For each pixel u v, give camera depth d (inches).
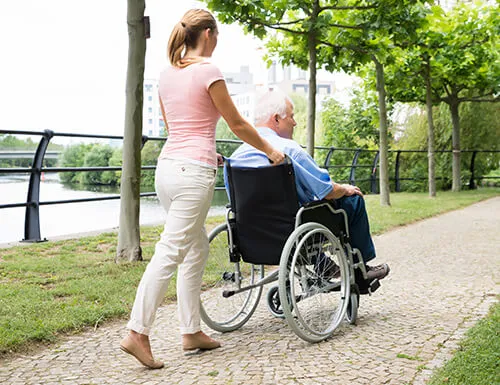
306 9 292.5
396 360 105.4
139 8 195.3
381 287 171.5
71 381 99.0
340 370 101.1
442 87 590.9
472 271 193.6
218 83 106.1
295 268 125.3
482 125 666.2
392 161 693.9
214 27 113.7
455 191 612.1
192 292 115.1
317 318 130.6
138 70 196.5
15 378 100.5
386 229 305.7
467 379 91.0
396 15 301.0
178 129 108.5
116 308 140.8
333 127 766.5
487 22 460.8
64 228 301.1
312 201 124.4
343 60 328.8
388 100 590.2
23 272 185.5
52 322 127.7
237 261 128.0
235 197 124.1
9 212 335.3
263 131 127.6
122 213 199.8
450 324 128.8
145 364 104.0
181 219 106.7
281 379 97.7
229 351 115.0
